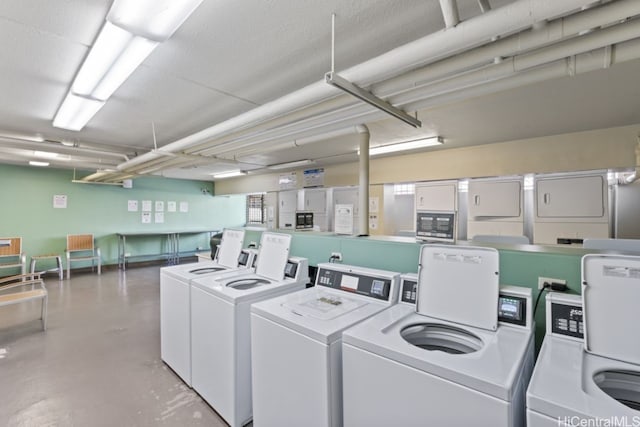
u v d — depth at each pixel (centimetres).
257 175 852
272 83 257
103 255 771
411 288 184
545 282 161
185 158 414
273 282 245
